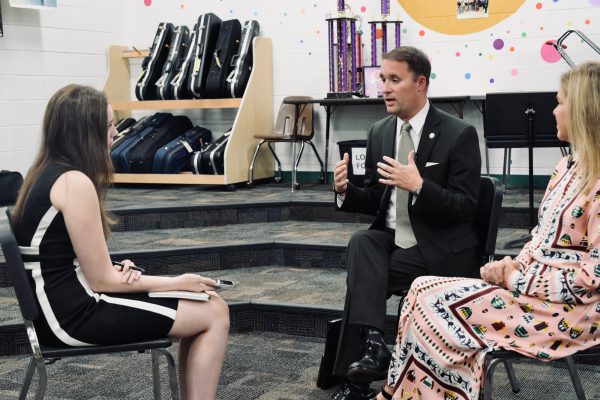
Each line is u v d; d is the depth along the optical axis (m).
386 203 2.65
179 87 6.27
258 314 3.49
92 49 6.64
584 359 2.95
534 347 1.97
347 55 5.96
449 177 2.52
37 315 1.87
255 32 6.36
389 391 2.24
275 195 5.66
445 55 5.88
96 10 6.66
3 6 5.80
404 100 2.55
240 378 2.86
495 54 5.73
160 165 6.14
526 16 5.60
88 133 1.94
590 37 5.44
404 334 2.19
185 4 6.78
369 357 2.36
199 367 2.04
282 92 6.48
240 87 6.18
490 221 2.47
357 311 2.42
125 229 4.88
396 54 2.55
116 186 6.41
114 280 1.94
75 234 1.88
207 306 2.05
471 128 2.55
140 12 6.94
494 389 2.68
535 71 5.63
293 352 3.18
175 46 6.48
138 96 6.51
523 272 2.07
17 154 5.96
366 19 6.13
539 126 4.18
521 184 5.73
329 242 4.31
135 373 2.94
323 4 6.27
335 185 2.65
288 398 2.65
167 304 1.99
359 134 6.25
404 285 2.53
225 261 4.25
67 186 1.88
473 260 2.51
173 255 4.11
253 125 6.21
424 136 2.57
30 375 2.03
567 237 1.97
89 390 2.75
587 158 1.92
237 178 6.03
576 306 1.96
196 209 5.04
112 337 1.93
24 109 6.01
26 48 6.00
